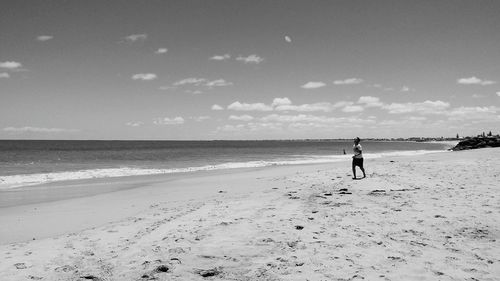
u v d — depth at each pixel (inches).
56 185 775.7
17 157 2171.5
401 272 220.5
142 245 290.0
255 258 249.9
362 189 541.6
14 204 544.1
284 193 537.3
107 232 343.3
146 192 655.1
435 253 255.0
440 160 1093.1
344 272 221.3
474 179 614.2
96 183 809.5
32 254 278.1
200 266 237.5
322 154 2655.0
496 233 299.7
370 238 291.3
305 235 302.7
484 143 2598.4
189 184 760.3
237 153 2903.5
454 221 336.8
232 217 377.4
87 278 224.7
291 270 225.9
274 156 2305.6
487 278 211.2
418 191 505.0
